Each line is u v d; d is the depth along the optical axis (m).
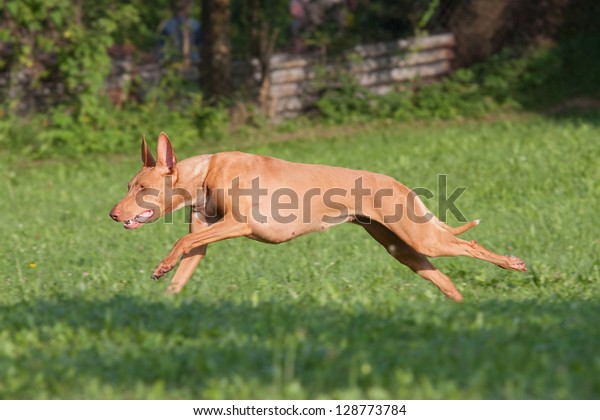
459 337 7.09
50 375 6.42
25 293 9.75
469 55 27.11
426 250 10.02
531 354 6.64
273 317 7.78
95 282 10.59
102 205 17.23
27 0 21.84
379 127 24.84
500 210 16.38
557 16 27.67
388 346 6.82
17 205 17.38
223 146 23.27
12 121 22.64
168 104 24.55
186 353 6.78
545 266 11.91
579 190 17.33
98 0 23.30
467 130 23.30
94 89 22.61
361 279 11.16
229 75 24.89
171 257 9.27
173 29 26.97
